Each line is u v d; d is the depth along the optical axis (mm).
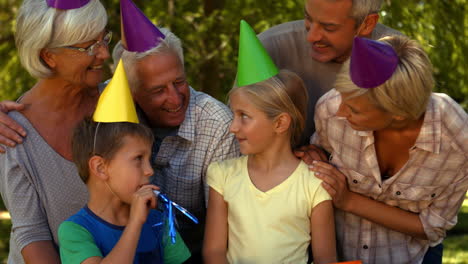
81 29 2148
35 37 2158
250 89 2293
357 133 2326
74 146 2188
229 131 2531
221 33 5848
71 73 2238
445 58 5160
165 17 5742
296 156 2451
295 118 2375
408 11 5168
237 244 2367
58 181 2342
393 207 2465
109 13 5703
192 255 2723
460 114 2281
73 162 2348
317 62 2682
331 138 2449
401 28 5145
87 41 2191
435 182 2365
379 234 2545
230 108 2619
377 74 2020
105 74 4711
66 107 2371
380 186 2410
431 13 5312
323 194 2344
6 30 6223
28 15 2166
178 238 2350
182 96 2461
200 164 2561
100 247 2115
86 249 2059
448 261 5941
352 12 2369
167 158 2568
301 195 2338
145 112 2508
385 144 2359
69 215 2377
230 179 2424
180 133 2520
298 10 5688
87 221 2135
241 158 2480
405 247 2562
